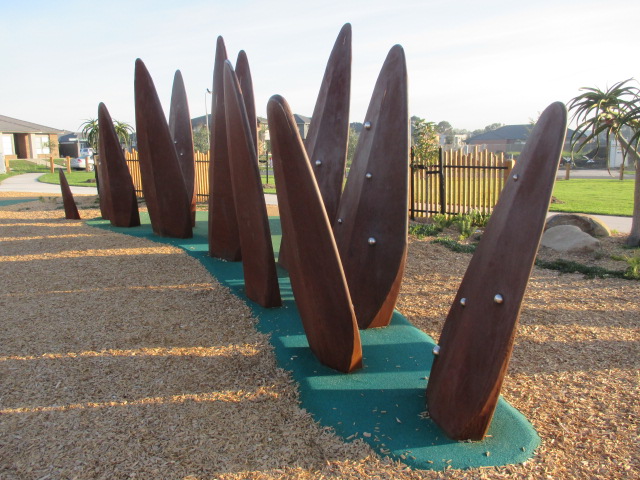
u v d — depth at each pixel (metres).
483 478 3.21
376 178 5.29
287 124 3.80
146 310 6.27
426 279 7.75
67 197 13.45
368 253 5.39
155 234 10.89
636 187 9.62
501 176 12.51
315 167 6.59
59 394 4.29
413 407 4.02
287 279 7.42
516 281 3.21
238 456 3.47
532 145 3.28
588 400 4.16
